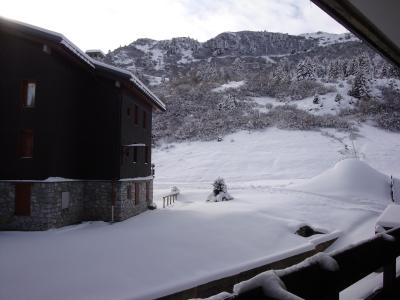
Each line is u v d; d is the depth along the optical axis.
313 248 13.31
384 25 2.49
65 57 15.76
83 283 8.47
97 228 15.06
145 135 21.88
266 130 48.16
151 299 7.91
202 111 54.25
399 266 3.92
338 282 1.84
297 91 60.03
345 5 2.12
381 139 44.19
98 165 17.14
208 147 44.53
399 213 5.53
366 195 23.08
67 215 15.75
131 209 18.27
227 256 11.20
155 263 10.00
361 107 52.75
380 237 2.53
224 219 15.63
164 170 38.75
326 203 20.67
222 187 22.50
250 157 40.34
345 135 45.25
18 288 8.16
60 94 15.68
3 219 14.73
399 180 24.75
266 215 17.05
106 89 17.34
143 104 21.36
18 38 15.35
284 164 37.81
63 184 15.52
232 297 1.27
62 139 15.80
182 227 14.20
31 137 15.39
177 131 49.41
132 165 18.92
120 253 10.74
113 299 7.64
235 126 49.44
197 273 9.54
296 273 1.56
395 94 56.41
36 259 10.16
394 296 2.70
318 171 35.38
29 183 14.75
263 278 1.39
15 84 15.25
